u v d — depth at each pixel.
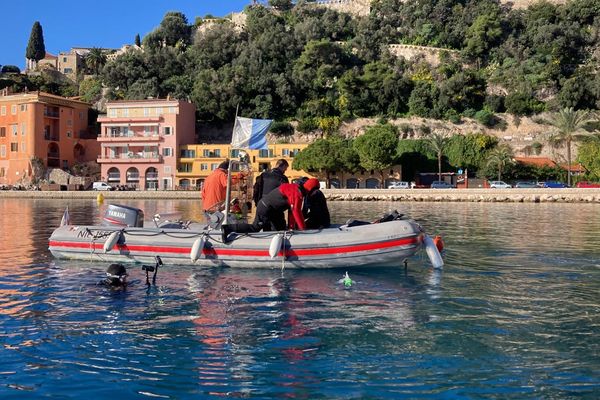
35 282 12.87
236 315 9.95
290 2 142.12
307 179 14.98
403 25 130.12
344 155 78.81
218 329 9.09
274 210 14.67
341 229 14.41
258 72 106.38
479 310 10.24
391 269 14.49
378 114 100.56
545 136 89.62
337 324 9.36
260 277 13.38
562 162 86.56
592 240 21.31
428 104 100.56
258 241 14.21
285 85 101.81
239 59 109.25
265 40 112.88
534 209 47.31
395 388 6.73
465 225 29.38
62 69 138.00
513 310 10.23
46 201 66.69
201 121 101.31
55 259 16.27
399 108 101.38
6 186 82.81
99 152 96.38
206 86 100.12
